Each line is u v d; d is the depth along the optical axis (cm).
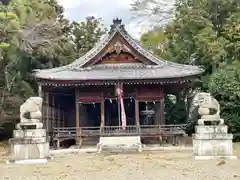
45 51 4066
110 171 1586
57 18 5044
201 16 3891
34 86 4338
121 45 3556
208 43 3653
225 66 3553
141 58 3578
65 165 1838
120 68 3562
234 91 3272
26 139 1967
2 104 3766
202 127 1983
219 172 1473
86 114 3944
